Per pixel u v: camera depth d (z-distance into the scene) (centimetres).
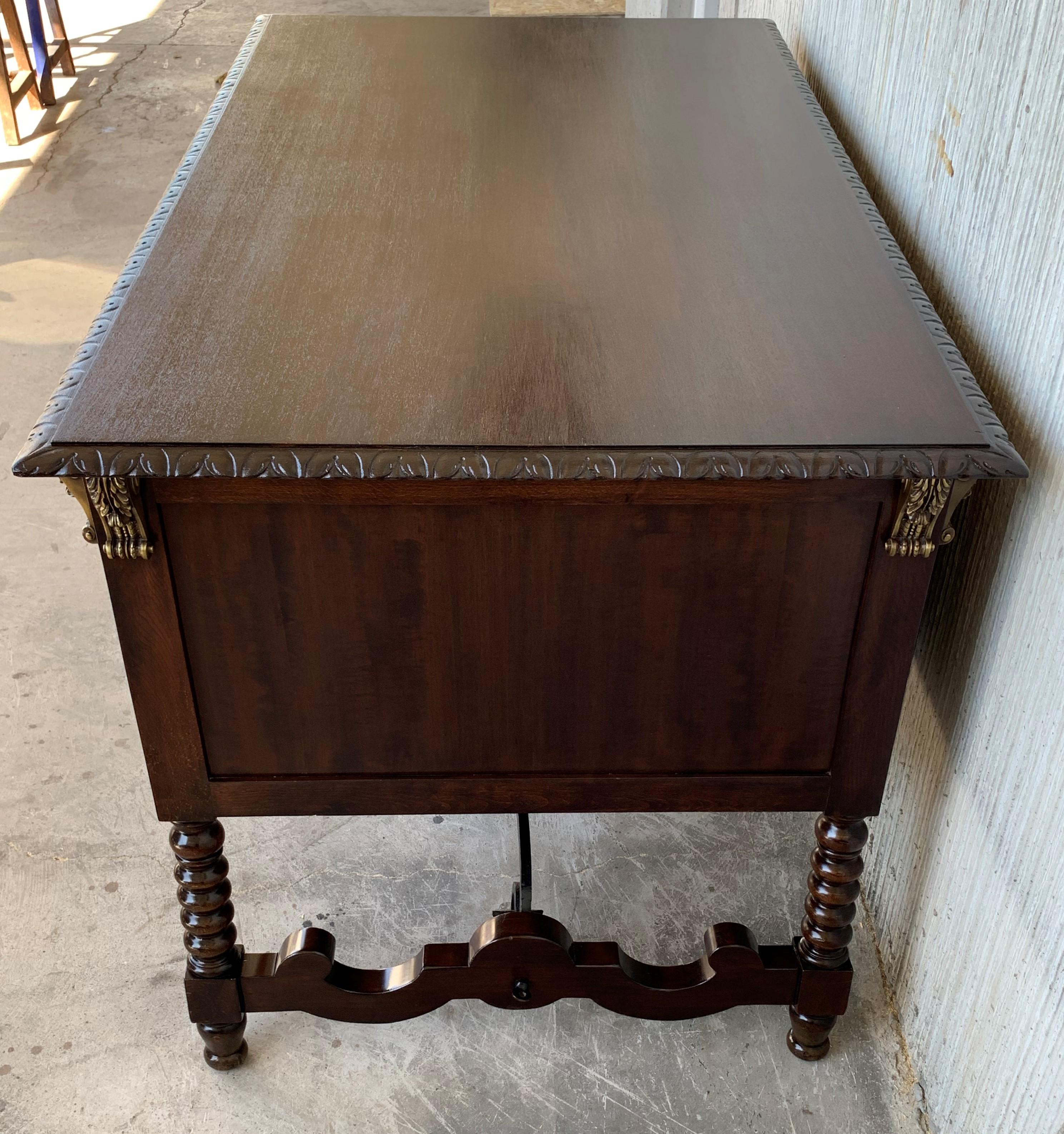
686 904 156
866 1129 130
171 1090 134
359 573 100
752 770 115
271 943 151
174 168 357
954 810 123
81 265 305
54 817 169
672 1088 134
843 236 122
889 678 107
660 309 109
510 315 107
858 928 153
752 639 105
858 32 151
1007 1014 110
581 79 160
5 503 231
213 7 493
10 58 433
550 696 109
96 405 94
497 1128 130
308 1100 133
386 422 92
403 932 152
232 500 95
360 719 110
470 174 134
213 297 109
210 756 112
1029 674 103
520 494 95
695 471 89
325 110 150
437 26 179
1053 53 95
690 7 270
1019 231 102
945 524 97
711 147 141
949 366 101
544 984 128
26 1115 131
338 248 118
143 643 104
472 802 116
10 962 149
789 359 102
